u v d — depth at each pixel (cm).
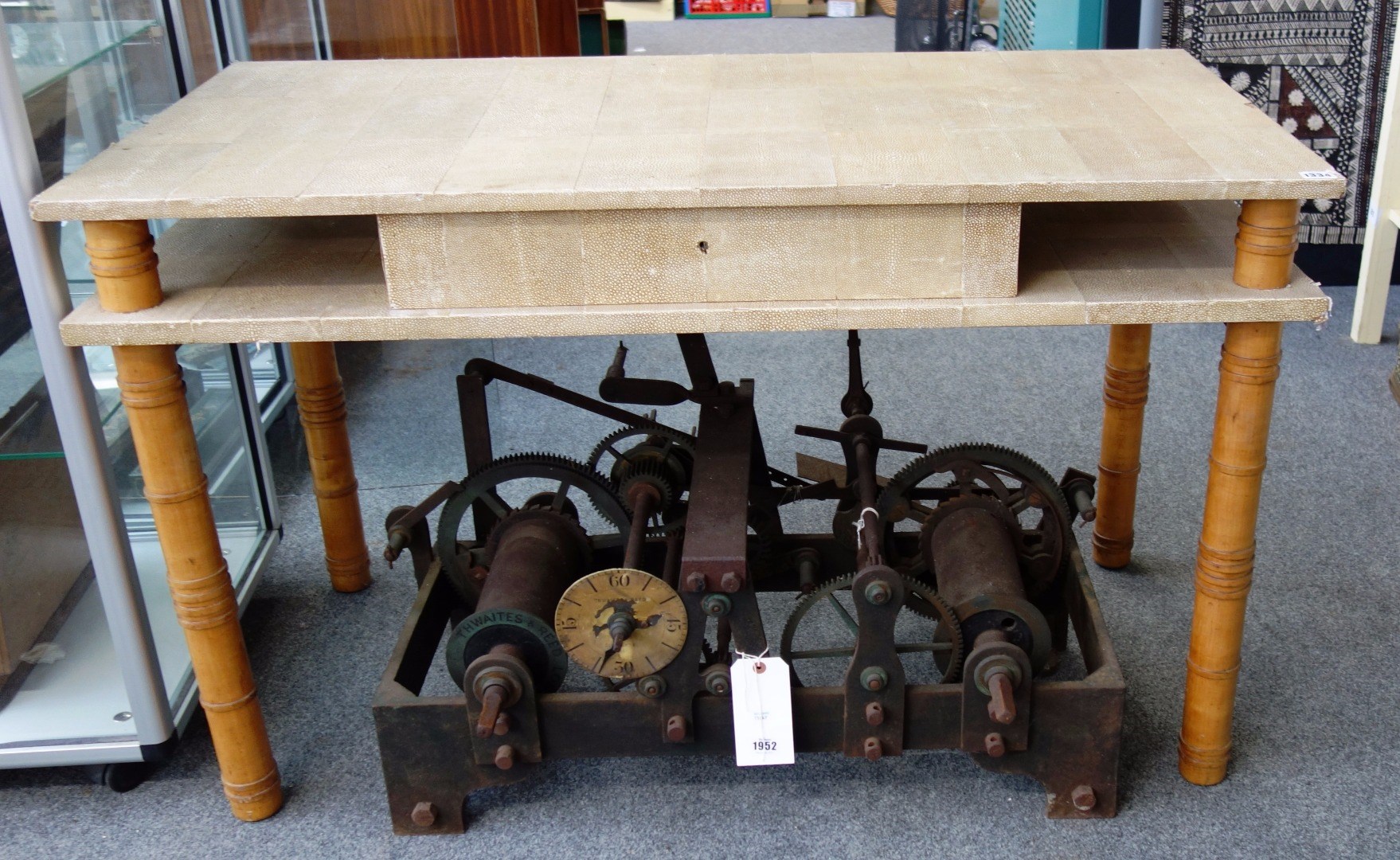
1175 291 164
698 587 175
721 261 162
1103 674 187
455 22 332
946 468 211
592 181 159
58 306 174
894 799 200
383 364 361
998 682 178
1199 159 161
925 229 160
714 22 771
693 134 178
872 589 176
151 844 197
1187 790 200
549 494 226
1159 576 256
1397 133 327
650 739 191
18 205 168
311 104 198
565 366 361
